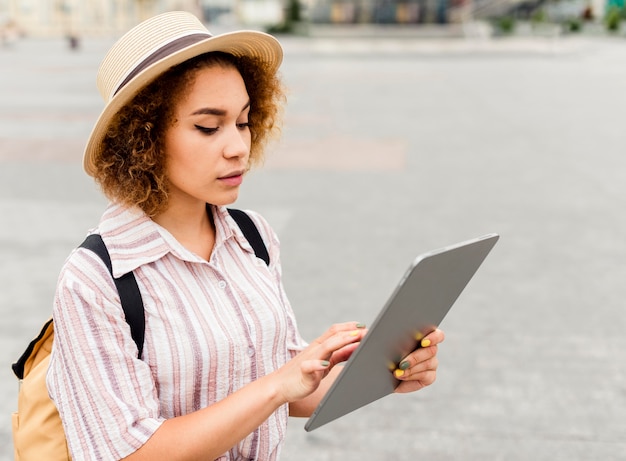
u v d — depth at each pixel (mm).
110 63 1268
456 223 6352
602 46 35094
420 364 1340
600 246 5711
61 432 1324
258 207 6910
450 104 15281
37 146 10023
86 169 1306
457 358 3789
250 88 1412
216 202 1277
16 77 20969
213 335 1258
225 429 1169
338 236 5965
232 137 1251
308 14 45656
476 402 3355
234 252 1389
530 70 24141
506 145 10352
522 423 3178
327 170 8711
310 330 4113
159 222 1324
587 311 4418
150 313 1234
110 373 1174
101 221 1271
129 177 1245
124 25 56219
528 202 7098
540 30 42531
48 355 1428
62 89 17797
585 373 3635
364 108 14656
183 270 1289
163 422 1175
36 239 5801
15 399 3348
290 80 20484
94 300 1183
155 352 1229
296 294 4668
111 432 1156
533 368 3688
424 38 43062
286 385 1176
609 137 10914
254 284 1359
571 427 3146
